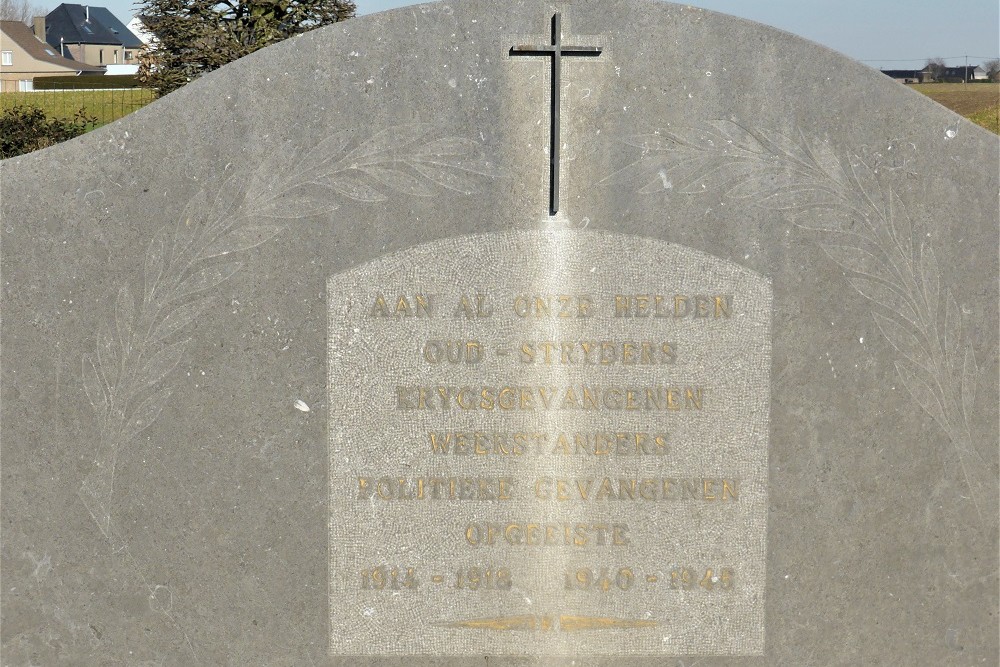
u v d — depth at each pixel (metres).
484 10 2.99
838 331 3.13
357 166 3.04
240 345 3.10
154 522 3.14
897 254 3.11
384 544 3.17
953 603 3.22
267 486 3.15
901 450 3.17
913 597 3.21
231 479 3.14
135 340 3.08
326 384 3.12
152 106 3.00
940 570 3.21
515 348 3.11
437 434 3.13
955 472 3.18
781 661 3.23
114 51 67.25
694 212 3.07
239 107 3.01
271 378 3.11
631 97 3.02
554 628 3.20
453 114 3.03
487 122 3.03
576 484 3.16
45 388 3.08
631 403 3.13
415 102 3.02
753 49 3.02
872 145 3.06
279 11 13.40
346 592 3.18
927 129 3.06
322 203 3.05
